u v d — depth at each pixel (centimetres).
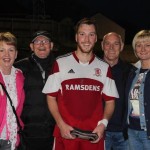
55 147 391
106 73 386
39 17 2891
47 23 2903
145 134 405
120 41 483
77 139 379
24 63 463
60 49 2458
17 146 397
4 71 393
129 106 420
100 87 380
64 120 374
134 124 413
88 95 374
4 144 378
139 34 418
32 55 474
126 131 452
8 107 379
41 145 455
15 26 2878
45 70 460
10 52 390
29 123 448
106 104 392
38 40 469
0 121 374
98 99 379
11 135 380
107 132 469
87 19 375
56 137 391
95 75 379
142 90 405
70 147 380
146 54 410
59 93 381
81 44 371
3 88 378
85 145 381
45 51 467
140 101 405
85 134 364
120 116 458
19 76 405
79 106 372
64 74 376
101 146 386
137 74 418
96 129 369
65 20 3030
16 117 385
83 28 369
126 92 430
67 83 373
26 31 2853
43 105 449
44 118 451
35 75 454
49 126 454
